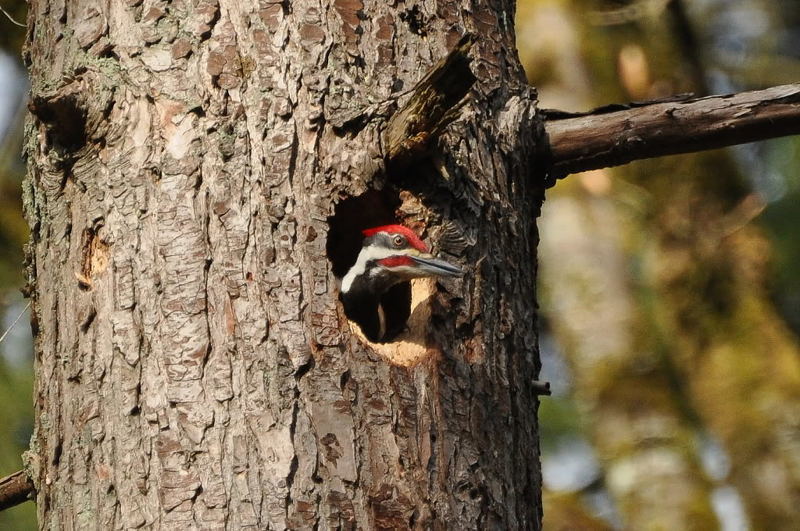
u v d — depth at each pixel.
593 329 19.23
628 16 19.11
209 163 8.84
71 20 9.62
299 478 8.05
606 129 9.66
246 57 9.09
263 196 8.75
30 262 9.69
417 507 8.17
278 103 8.95
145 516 8.20
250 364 8.36
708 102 9.44
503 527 8.57
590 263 19.48
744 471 18.89
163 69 9.12
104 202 8.99
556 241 19.80
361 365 8.47
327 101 9.00
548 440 18.81
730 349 19.45
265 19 9.16
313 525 7.95
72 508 8.56
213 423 8.25
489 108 9.68
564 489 19.16
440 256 9.06
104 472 8.45
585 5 20.31
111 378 8.61
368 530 8.02
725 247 19.92
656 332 19.28
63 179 9.34
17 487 9.38
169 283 8.62
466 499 8.40
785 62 20.91
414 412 8.45
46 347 9.17
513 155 9.67
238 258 8.61
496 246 9.32
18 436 14.61
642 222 19.92
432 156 9.12
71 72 9.36
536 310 9.84
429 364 8.66
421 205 9.17
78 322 8.90
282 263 8.61
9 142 15.68
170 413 8.34
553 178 10.16
